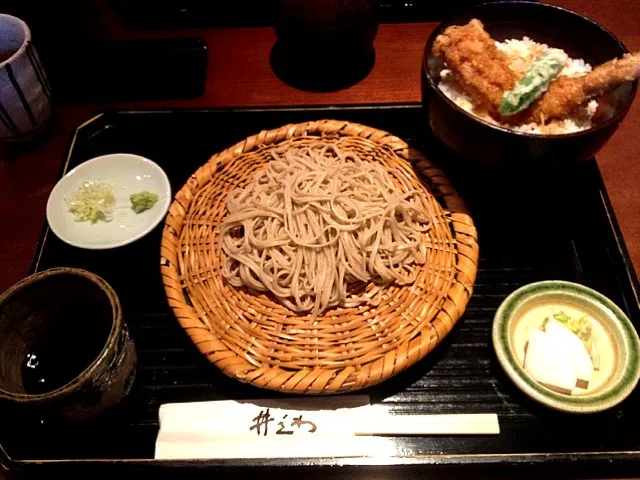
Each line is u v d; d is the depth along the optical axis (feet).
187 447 1.05
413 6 1.84
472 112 1.28
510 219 1.37
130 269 1.33
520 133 1.13
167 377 1.17
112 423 1.11
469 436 1.07
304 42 1.57
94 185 1.43
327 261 1.21
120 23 1.87
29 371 1.07
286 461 1.01
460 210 1.28
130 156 1.46
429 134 1.51
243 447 1.04
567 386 1.06
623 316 1.14
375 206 1.28
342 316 1.18
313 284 1.18
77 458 1.06
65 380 1.04
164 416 1.08
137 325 1.24
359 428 1.06
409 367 1.12
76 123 1.63
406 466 1.01
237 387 1.14
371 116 1.55
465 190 1.42
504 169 1.24
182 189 1.35
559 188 1.41
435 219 1.30
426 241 1.27
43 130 1.62
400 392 1.13
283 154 1.41
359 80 1.69
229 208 1.32
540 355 1.09
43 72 1.53
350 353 1.10
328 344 1.12
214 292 1.21
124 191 1.45
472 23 1.30
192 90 1.68
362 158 1.41
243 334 1.14
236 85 1.70
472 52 1.25
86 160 1.52
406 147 1.40
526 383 1.07
